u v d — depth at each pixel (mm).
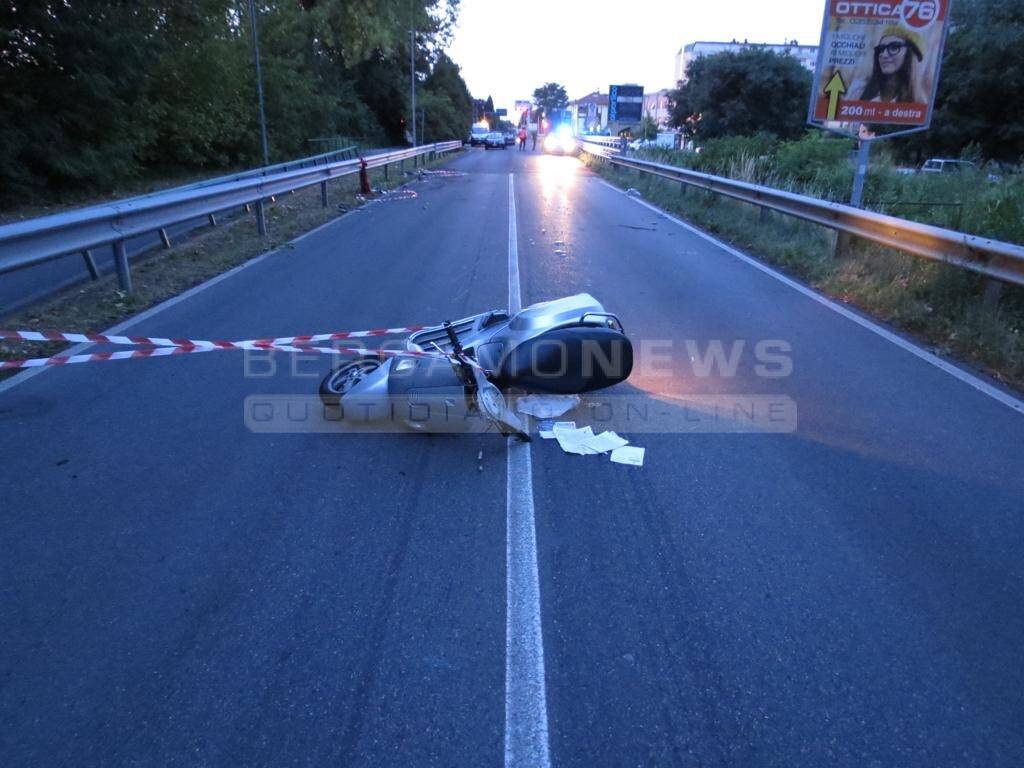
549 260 10117
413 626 2816
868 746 2301
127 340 5066
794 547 3344
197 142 28812
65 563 3170
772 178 17547
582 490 3834
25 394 5027
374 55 54938
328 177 16359
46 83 19062
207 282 8461
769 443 4391
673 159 25234
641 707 2443
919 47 10102
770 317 7230
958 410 4906
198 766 2207
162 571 3127
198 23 27578
